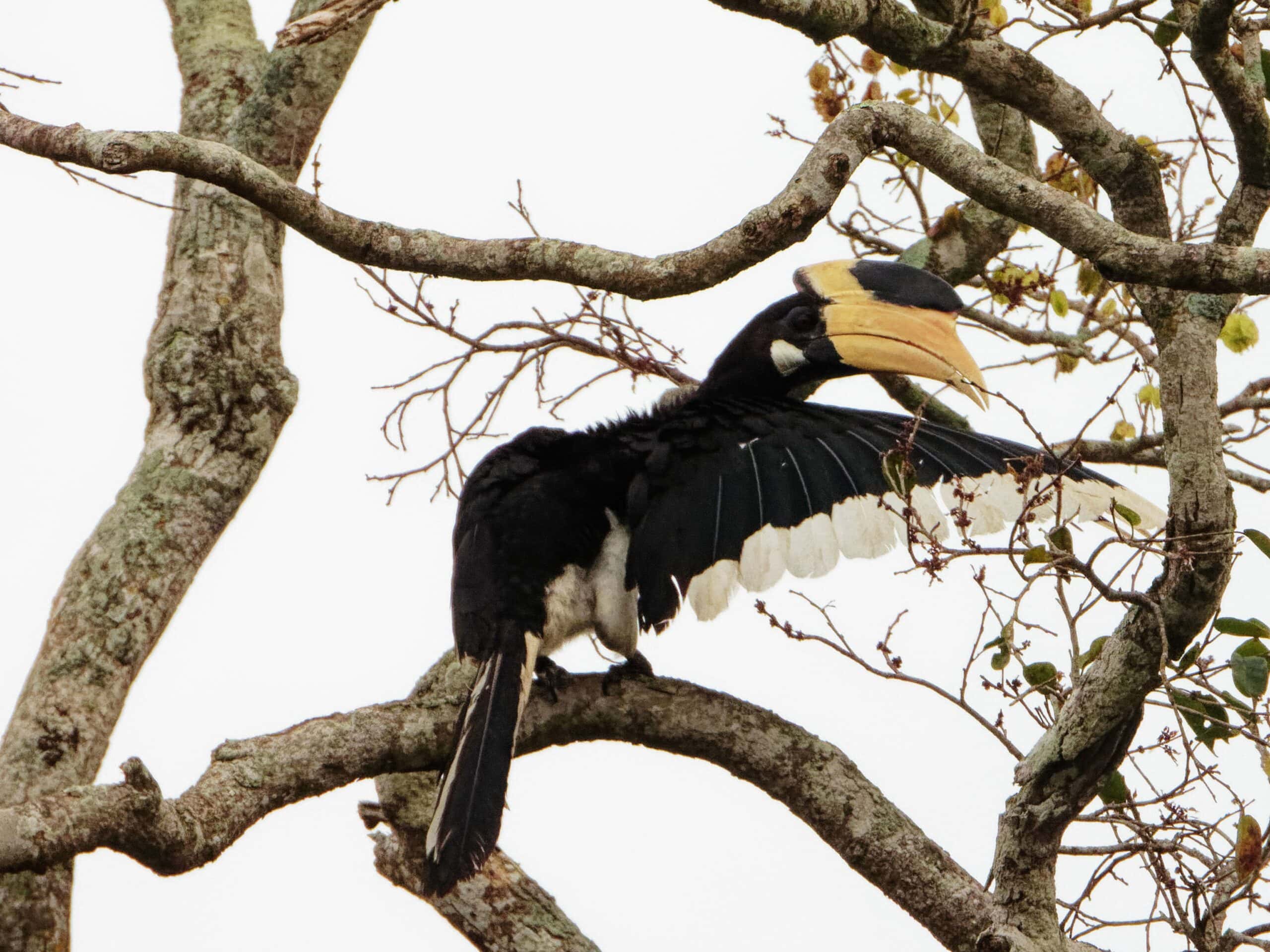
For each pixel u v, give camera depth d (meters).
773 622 9.47
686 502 10.42
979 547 8.67
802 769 9.77
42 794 11.00
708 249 9.01
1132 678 8.93
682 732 9.94
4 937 10.69
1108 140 10.36
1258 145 9.63
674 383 12.21
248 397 13.22
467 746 9.54
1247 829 8.84
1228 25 9.29
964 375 11.20
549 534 10.64
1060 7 10.34
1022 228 13.32
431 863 9.12
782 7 9.43
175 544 12.40
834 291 11.70
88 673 11.66
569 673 10.26
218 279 13.67
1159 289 9.34
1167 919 9.35
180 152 8.93
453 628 10.49
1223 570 8.72
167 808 8.40
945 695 9.34
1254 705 9.00
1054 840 9.27
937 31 9.98
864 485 10.22
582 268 9.15
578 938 10.98
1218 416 9.09
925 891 9.48
